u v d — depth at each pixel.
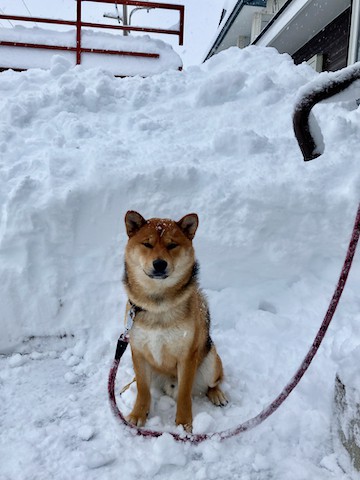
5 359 1.26
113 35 3.03
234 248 1.43
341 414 0.84
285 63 2.34
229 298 1.45
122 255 1.41
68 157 1.58
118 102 2.12
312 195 1.44
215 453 0.84
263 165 1.57
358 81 0.59
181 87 2.23
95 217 1.43
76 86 2.07
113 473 0.81
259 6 5.11
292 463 0.83
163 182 1.46
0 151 1.66
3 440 0.90
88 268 1.40
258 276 1.48
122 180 1.45
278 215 1.43
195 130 1.88
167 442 0.84
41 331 1.32
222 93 2.09
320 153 0.64
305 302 1.39
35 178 1.49
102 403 1.04
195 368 0.98
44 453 0.86
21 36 2.90
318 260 1.47
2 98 2.13
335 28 3.78
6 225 1.36
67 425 0.95
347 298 1.31
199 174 1.49
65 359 1.26
